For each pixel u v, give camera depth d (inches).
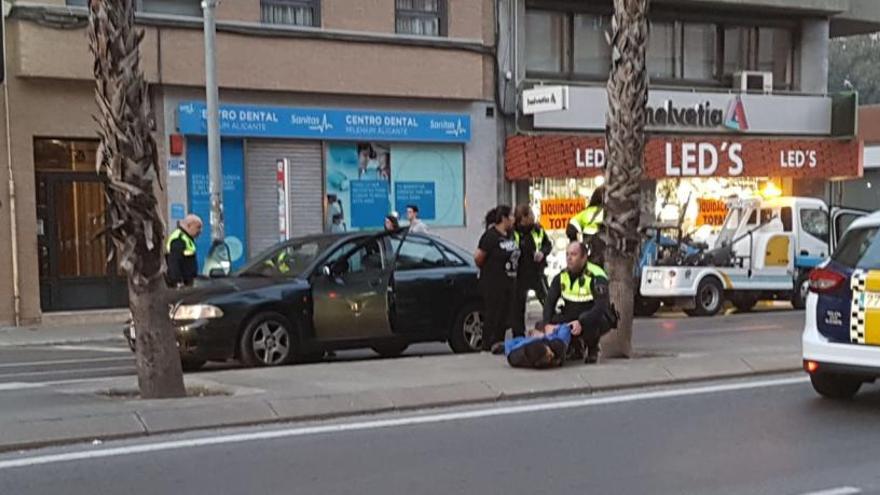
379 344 462.9
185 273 488.7
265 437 293.3
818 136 1024.9
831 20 1066.1
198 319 417.7
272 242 764.6
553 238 885.2
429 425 311.7
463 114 836.6
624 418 324.8
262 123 746.8
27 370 464.1
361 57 780.6
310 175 777.6
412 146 818.2
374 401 333.1
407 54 800.3
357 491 240.4
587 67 926.4
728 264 740.7
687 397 362.0
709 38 994.1
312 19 771.4
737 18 1000.2
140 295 330.6
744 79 986.1
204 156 733.9
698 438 298.0
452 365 408.8
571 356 414.0
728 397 362.6
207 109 664.4
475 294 485.7
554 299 418.6
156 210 330.0
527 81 872.9
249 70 735.7
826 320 341.7
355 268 458.0
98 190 705.6
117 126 318.3
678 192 953.5
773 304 845.2
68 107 686.5
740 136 980.6
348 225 791.1
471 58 830.5
